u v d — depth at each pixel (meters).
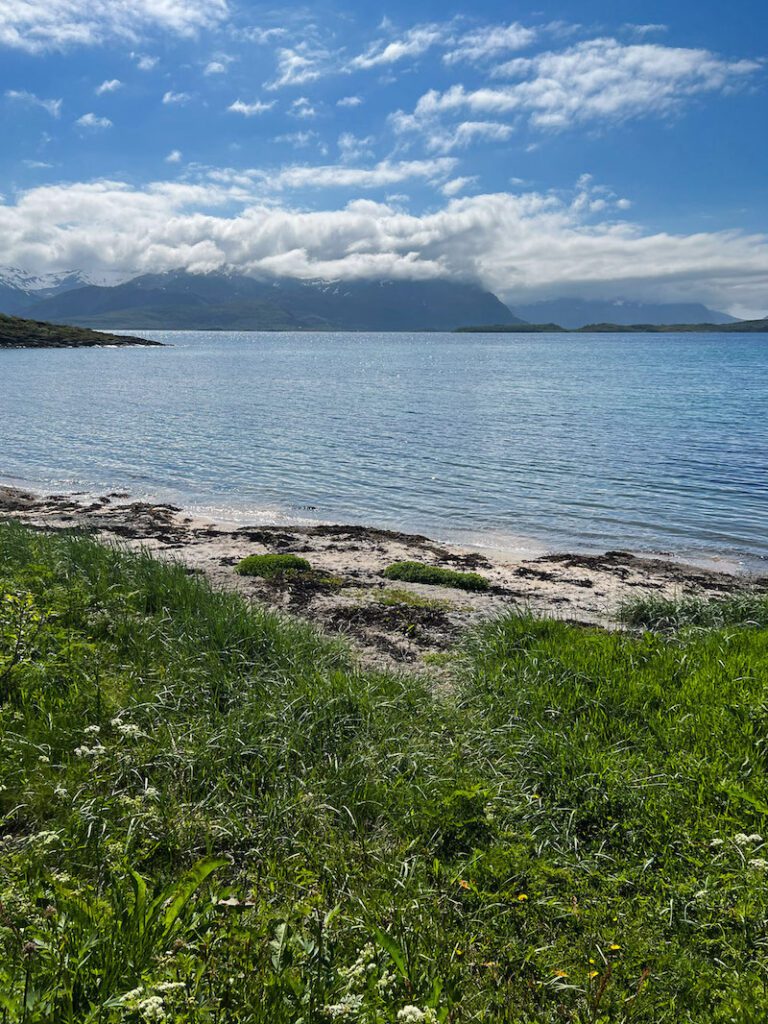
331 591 13.49
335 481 25.77
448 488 24.64
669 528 20.03
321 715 7.13
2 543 12.66
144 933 3.56
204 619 9.43
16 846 4.75
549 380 73.81
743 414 43.38
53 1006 3.04
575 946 4.32
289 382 70.50
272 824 5.43
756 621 11.29
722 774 5.99
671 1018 3.77
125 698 7.14
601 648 8.98
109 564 11.87
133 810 5.21
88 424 39.41
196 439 34.50
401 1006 3.49
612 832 5.43
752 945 4.25
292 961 3.66
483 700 7.87
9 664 7.20
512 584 14.79
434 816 5.58
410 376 80.88
